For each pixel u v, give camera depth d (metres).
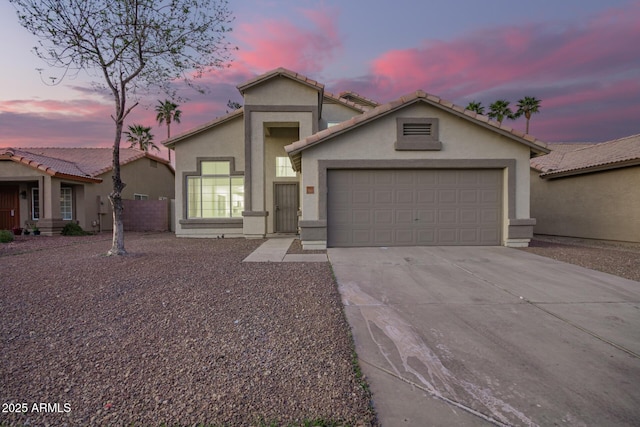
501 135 10.21
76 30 8.61
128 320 4.44
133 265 7.87
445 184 10.42
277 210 15.74
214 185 14.64
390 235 10.42
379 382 3.11
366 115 9.98
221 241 12.84
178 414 2.59
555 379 3.15
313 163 10.17
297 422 2.53
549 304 5.17
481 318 4.63
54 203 15.98
